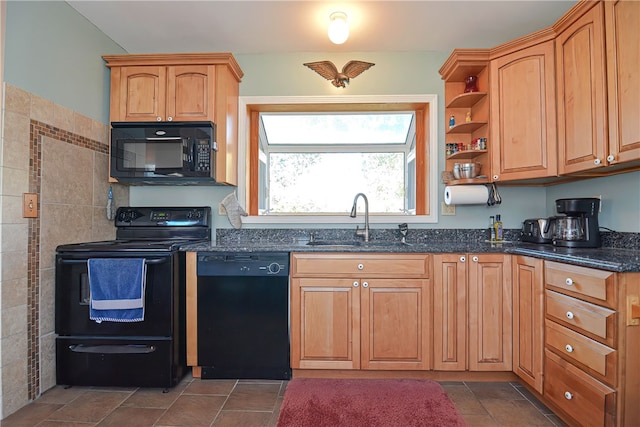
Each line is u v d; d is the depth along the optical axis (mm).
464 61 2156
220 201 2516
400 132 3092
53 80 1828
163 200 2523
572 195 2203
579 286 1399
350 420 1554
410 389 1831
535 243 2135
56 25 1847
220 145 2230
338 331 1923
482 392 1818
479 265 1908
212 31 2217
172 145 2166
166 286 1849
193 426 1520
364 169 3166
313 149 3168
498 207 2447
